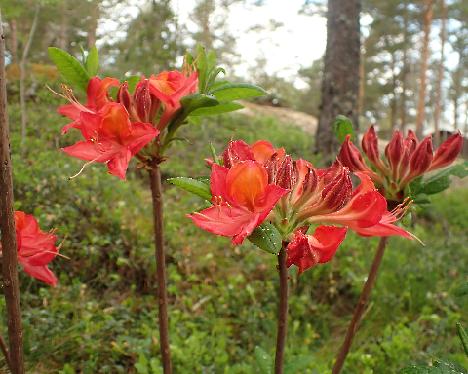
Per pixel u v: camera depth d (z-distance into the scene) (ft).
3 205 4.30
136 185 20.03
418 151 5.63
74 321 10.10
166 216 17.19
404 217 5.87
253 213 3.96
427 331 11.87
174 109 4.96
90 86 4.99
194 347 9.82
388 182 5.91
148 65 33.76
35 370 8.60
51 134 24.94
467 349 4.42
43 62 43.14
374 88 88.07
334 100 26.58
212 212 3.99
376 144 5.87
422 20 68.28
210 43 57.82
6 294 4.45
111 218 15.08
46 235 5.38
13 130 24.68
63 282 12.30
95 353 9.30
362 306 6.16
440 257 16.97
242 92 5.30
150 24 34.30
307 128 52.80
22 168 17.25
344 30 26.32
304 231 4.36
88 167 19.49
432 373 4.22
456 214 29.22
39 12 28.22
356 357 10.36
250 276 14.32
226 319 12.00
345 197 4.25
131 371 9.52
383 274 14.11
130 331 10.70
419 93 60.90
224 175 4.01
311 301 13.07
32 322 9.60
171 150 26.50
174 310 12.19
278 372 4.74
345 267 14.65
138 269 13.24
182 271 14.12
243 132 35.29
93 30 32.78
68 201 15.53
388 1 70.44
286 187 4.12
